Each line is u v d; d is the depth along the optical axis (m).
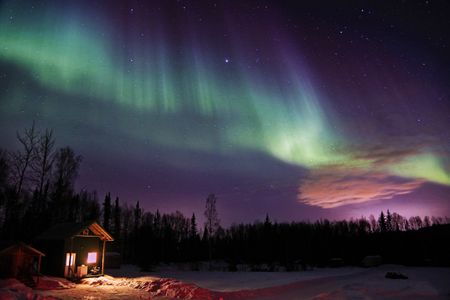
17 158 37.09
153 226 83.56
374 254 79.69
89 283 24.48
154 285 22.42
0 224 40.00
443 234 72.44
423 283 26.12
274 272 51.91
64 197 42.31
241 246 80.12
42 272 26.72
